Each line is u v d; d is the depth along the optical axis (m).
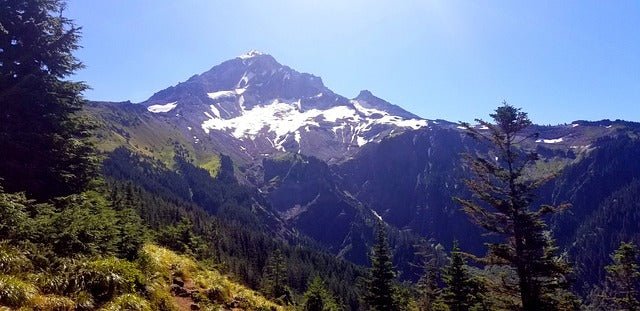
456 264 39.28
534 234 24.20
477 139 27.38
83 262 12.74
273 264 76.25
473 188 26.27
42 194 18.98
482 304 36.16
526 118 25.58
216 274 23.39
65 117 20.80
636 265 42.16
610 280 45.28
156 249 21.94
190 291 17.38
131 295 12.34
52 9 22.05
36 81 19.95
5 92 18.75
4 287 9.98
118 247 16.48
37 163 19.14
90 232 14.41
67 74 22.38
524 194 25.20
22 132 18.64
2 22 19.78
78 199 18.61
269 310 19.73
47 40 21.34
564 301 24.12
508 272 26.38
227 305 17.97
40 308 10.26
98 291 12.08
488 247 25.31
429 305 49.94
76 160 20.78
